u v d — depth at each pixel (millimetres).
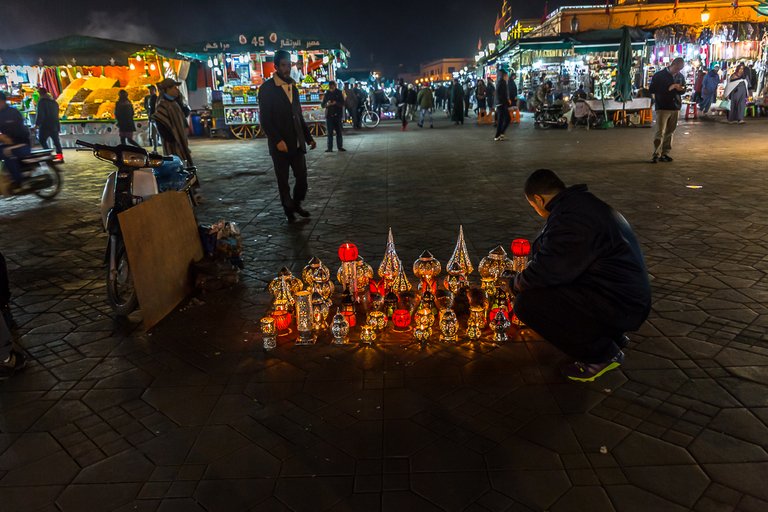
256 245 5820
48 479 2383
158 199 4102
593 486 2219
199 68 23438
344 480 2311
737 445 2424
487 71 35625
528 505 2133
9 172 8898
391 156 12852
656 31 21547
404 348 3482
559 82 23766
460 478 2295
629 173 9219
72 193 9523
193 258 4582
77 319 4098
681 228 5801
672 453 2391
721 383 2906
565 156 11680
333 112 13945
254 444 2568
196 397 2990
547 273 2779
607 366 2975
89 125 18359
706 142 13039
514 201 7469
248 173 11023
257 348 3541
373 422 2709
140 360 3430
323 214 7125
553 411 2738
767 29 20438
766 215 6160
